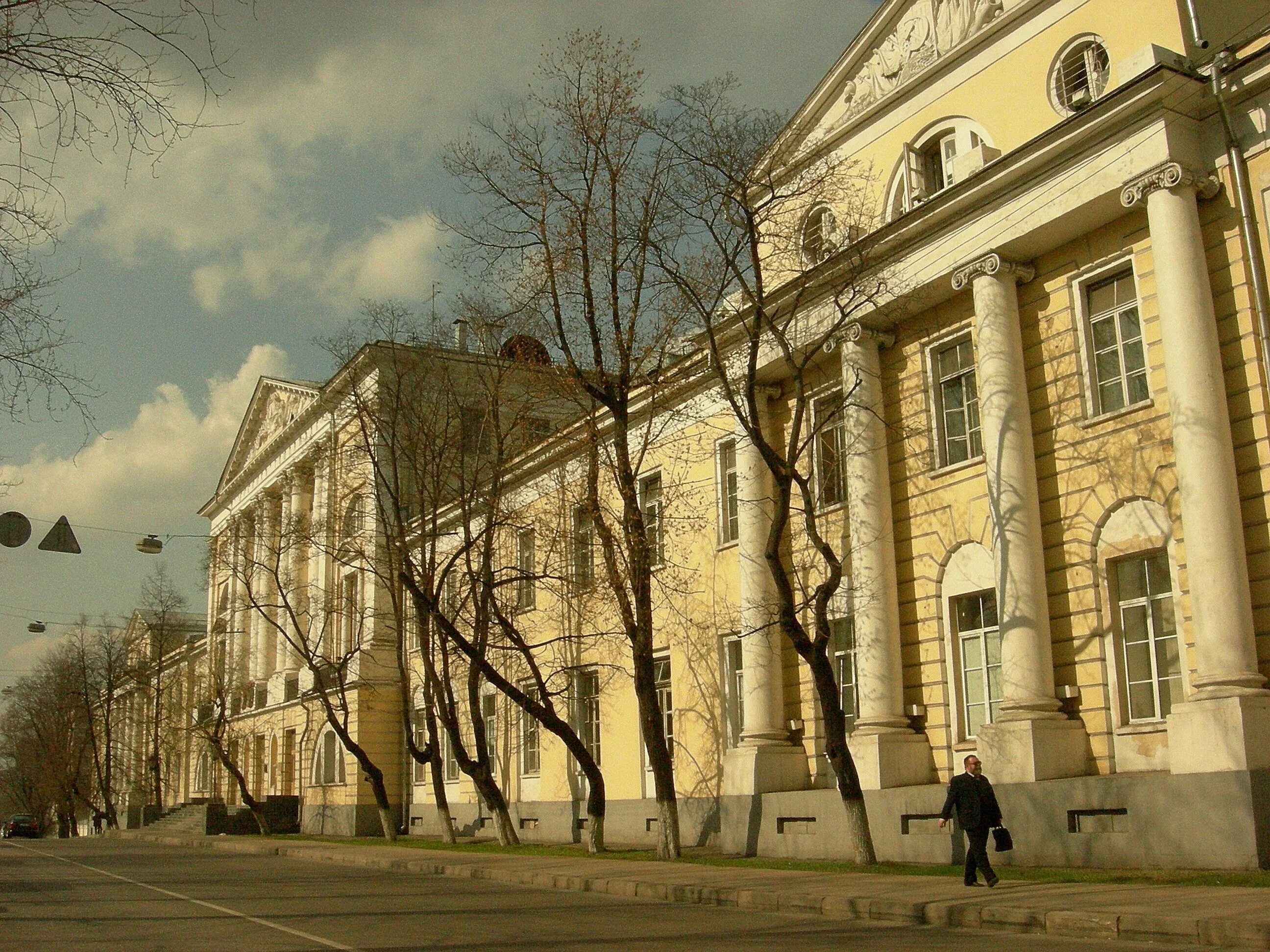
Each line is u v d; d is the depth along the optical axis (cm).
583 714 3103
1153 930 1077
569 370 2288
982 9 2061
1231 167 1633
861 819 1825
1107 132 1717
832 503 2289
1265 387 1563
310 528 3962
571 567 3097
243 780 4372
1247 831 1417
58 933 1229
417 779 4075
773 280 2317
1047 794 1677
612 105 2172
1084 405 1806
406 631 3641
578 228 2217
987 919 1222
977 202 1911
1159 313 1644
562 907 1512
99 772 6431
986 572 1941
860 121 2262
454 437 3105
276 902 1588
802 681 2339
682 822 2595
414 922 1315
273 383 5225
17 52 993
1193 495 1555
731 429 2556
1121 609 1744
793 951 1041
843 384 2169
